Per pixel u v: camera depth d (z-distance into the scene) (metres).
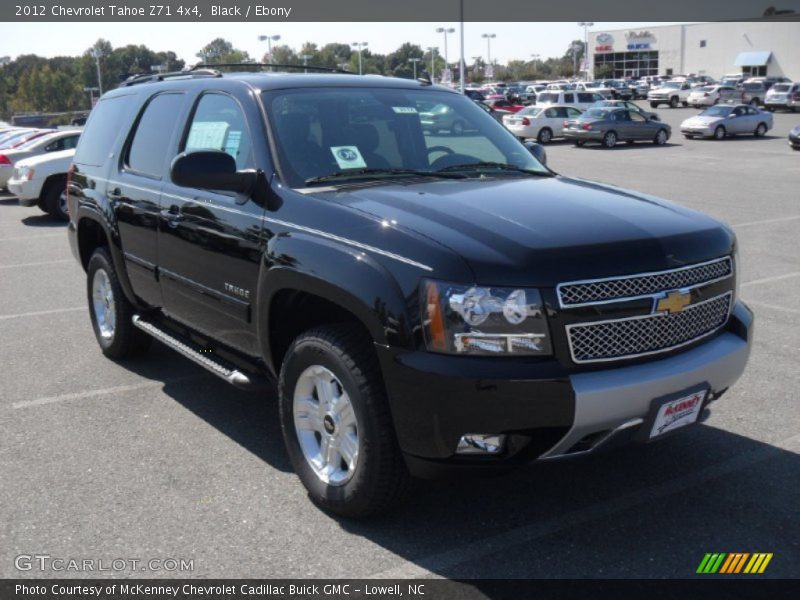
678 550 3.46
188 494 4.02
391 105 4.72
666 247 3.44
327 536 3.61
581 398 3.15
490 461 3.23
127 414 5.11
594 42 96.06
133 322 5.57
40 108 90.38
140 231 5.21
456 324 3.15
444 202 3.68
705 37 86.31
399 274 3.28
